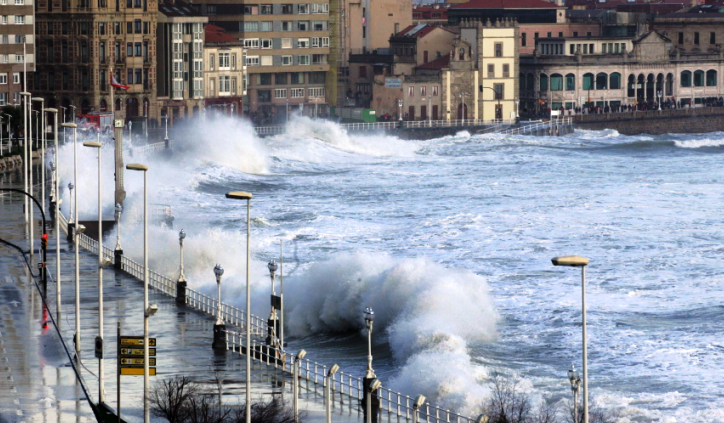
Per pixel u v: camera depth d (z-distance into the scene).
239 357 154.00
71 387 138.12
